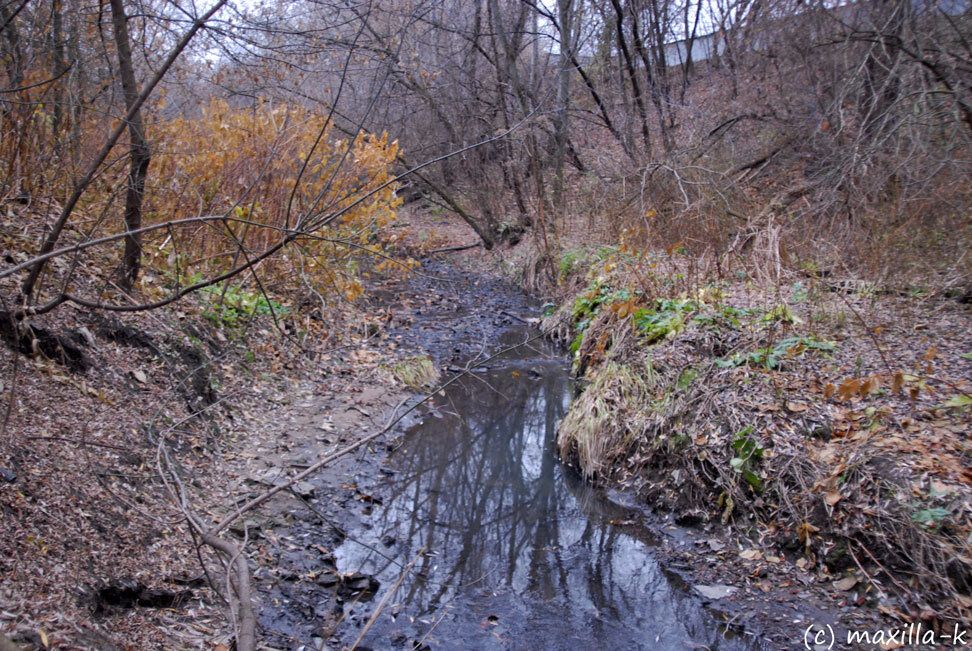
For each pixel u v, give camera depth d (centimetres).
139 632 339
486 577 471
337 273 832
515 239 1591
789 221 924
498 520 548
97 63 604
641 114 1523
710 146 1246
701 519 517
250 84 670
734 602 436
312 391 749
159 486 467
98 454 449
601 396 659
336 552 488
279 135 790
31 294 472
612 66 1733
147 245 719
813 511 466
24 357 488
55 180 589
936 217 785
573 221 1460
